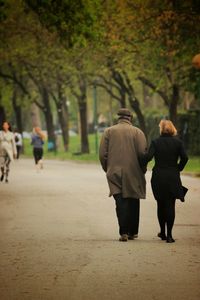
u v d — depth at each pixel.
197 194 51.59
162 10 84.19
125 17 91.62
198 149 110.38
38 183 65.75
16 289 20.56
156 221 36.78
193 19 80.50
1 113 157.38
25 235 32.22
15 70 142.75
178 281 21.48
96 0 66.19
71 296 19.58
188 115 112.56
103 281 21.56
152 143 30.11
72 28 64.94
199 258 25.47
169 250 27.30
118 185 30.50
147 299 19.12
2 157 67.31
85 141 138.62
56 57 119.75
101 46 99.38
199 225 35.09
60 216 39.56
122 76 121.81
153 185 29.84
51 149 158.62
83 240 30.36
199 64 63.31
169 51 87.19
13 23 113.44
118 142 30.80
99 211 41.72
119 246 28.48
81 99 135.50
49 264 24.55
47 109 154.62
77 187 60.06
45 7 63.84
